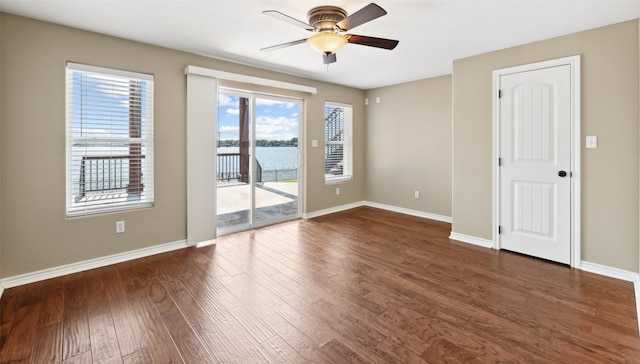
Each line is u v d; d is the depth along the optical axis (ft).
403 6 7.81
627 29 8.58
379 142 18.61
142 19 8.61
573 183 9.60
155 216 10.93
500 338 6.14
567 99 9.61
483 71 11.49
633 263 8.73
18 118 8.36
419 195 16.84
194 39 10.17
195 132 11.69
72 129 9.34
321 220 15.96
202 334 6.30
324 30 8.11
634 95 8.54
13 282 8.39
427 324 6.64
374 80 16.48
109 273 9.27
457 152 12.40
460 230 12.49
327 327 6.54
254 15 8.38
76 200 9.52
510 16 8.36
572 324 6.61
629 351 5.72
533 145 10.37
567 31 9.35
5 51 8.11
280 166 15.37
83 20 8.65
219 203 13.25
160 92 10.85
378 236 13.15
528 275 9.14
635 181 8.63
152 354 5.70
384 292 8.10
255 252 11.14
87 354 5.68
